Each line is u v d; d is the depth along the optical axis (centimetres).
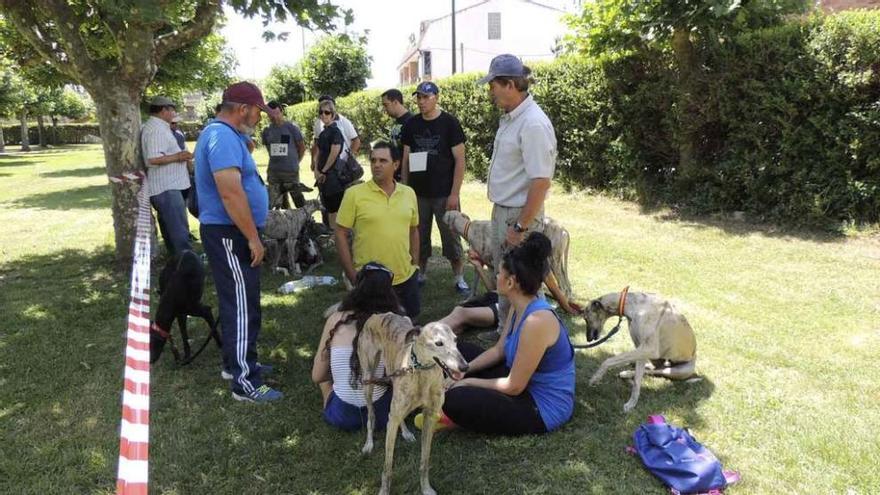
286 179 763
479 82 367
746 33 748
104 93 609
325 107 683
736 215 795
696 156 852
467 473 286
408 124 556
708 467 266
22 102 3094
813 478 272
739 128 776
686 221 809
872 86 650
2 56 924
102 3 461
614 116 952
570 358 318
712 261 623
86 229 913
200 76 1567
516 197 386
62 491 280
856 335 429
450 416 310
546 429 314
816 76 677
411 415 338
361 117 1931
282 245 650
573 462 291
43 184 1605
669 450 280
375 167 401
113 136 620
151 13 446
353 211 409
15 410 353
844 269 574
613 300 361
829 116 679
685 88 819
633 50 899
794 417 323
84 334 475
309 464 297
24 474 292
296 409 350
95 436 325
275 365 414
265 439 320
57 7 566
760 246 668
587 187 1043
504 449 304
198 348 446
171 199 585
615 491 269
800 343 418
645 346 344
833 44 665
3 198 1332
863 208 679
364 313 312
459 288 564
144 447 149
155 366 413
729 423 320
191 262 396
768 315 471
